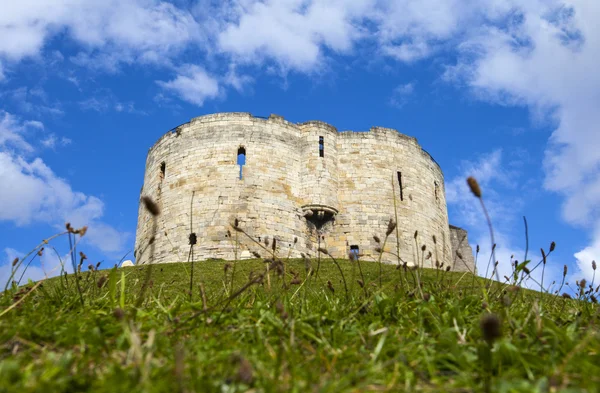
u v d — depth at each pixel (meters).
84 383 3.92
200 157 36.34
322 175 37.03
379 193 37.69
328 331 5.65
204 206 34.78
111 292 6.68
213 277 20.83
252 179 35.53
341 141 39.06
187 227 34.62
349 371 4.48
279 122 37.84
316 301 7.81
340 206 37.19
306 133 38.34
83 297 7.61
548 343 5.15
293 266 24.27
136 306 6.62
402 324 6.17
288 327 5.57
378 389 3.97
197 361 4.46
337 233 36.53
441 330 5.56
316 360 4.75
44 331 5.28
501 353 4.64
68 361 4.23
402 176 39.00
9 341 4.96
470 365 4.54
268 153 36.56
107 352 4.70
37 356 4.73
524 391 3.68
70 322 5.70
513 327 5.63
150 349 4.38
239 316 6.04
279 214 35.25
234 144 36.31
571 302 8.21
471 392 4.01
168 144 38.56
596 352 4.59
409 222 37.72
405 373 4.27
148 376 3.87
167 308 6.72
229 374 4.16
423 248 8.20
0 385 3.58
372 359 4.64
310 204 36.06
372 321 6.34
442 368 4.79
